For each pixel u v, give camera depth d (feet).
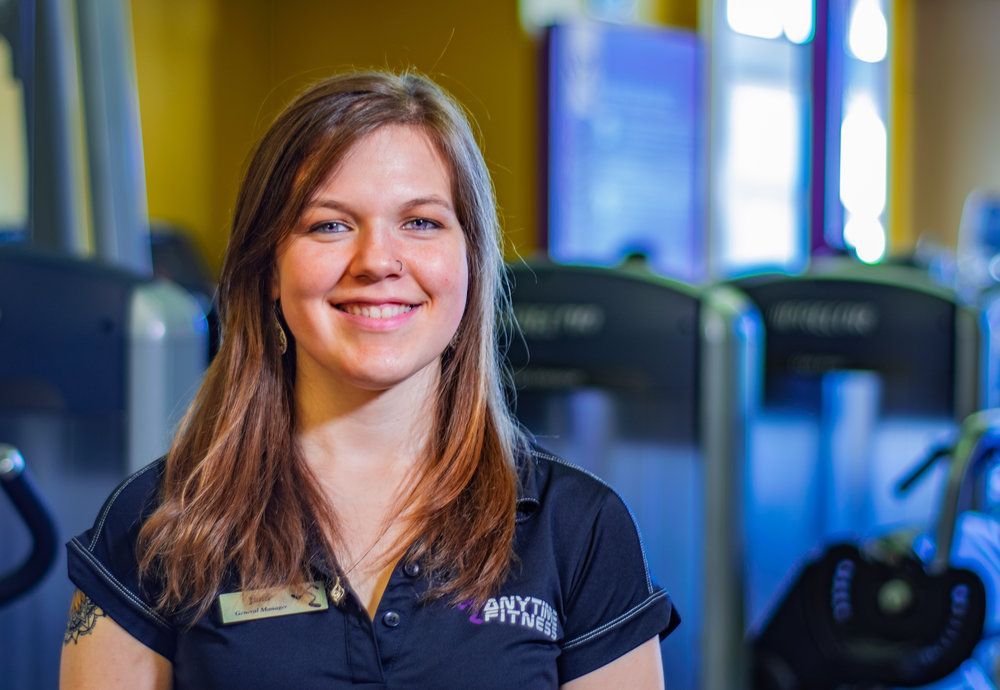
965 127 25.40
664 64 19.57
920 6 25.58
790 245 21.99
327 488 3.97
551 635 3.88
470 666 3.74
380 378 3.78
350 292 3.77
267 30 21.53
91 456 7.33
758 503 11.21
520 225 18.95
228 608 3.77
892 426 10.85
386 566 3.86
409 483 3.98
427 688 3.73
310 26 21.22
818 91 22.39
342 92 3.84
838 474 11.16
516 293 9.97
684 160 19.98
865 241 23.79
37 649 7.56
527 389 9.96
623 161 19.22
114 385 7.28
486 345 4.10
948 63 25.48
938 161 25.67
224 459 3.88
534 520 4.01
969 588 7.62
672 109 19.74
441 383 4.08
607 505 4.09
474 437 4.00
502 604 3.83
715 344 9.41
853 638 8.05
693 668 9.72
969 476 7.98
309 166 3.79
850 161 23.24
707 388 9.45
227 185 21.01
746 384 9.60
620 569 4.03
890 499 10.89
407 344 3.81
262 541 3.79
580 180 18.70
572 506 4.05
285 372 4.09
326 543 3.83
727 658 9.59
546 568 3.92
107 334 7.27
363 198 3.77
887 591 7.87
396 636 3.75
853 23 23.12
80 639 3.90
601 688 4.01
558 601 3.96
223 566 3.78
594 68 18.76
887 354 10.82
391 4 20.20
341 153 3.76
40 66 8.79
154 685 3.95
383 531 3.91
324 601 3.78
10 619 7.58
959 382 10.48
